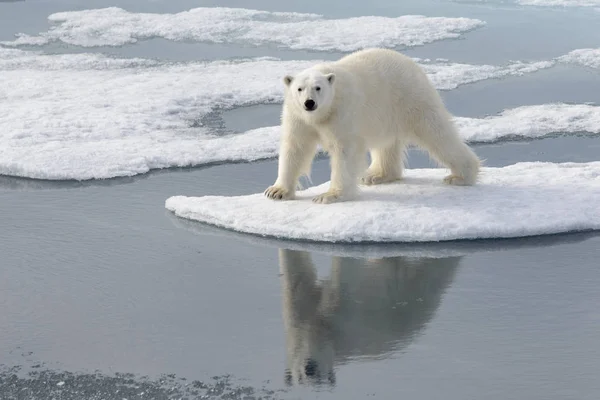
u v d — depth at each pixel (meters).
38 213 12.60
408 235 11.25
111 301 9.55
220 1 39.69
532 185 13.09
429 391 7.52
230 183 14.12
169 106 19.39
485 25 32.34
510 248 11.11
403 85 12.52
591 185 13.00
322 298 9.62
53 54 26.38
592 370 7.87
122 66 24.39
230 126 18.06
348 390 7.55
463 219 11.54
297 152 12.39
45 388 7.64
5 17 33.84
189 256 10.91
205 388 7.61
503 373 7.83
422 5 38.62
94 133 16.84
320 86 11.41
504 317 9.07
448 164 12.97
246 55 26.45
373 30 30.47
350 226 11.38
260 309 9.33
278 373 7.88
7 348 8.43
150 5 38.25
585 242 11.30
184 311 9.27
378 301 9.55
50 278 10.21
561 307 9.30
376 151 13.33
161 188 13.83
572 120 18.30
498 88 21.77
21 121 17.53
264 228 11.59
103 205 12.98
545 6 38.06
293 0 40.25
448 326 8.86
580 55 25.84
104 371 7.95
